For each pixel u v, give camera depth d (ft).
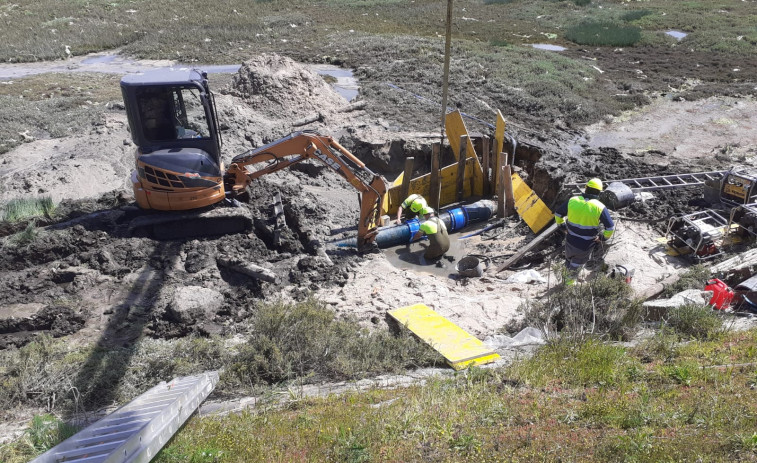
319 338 30.66
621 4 135.33
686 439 17.93
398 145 61.67
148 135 42.63
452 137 56.44
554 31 112.98
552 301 33.14
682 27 113.50
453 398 22.86
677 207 46.47
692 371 23.04
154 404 21.99
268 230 45.60
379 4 135.33
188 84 41.47
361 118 68.64
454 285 42.27
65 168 56.54
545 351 27.35
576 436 18.93
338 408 23.34
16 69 94.17
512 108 72.74
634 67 90.27
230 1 135.64
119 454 16.69
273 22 118.52
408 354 30.58
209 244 43.42
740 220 40.16
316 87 72.54
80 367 30.14
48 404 27.84
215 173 43.80
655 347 27.09
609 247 40.75
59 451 17.74
